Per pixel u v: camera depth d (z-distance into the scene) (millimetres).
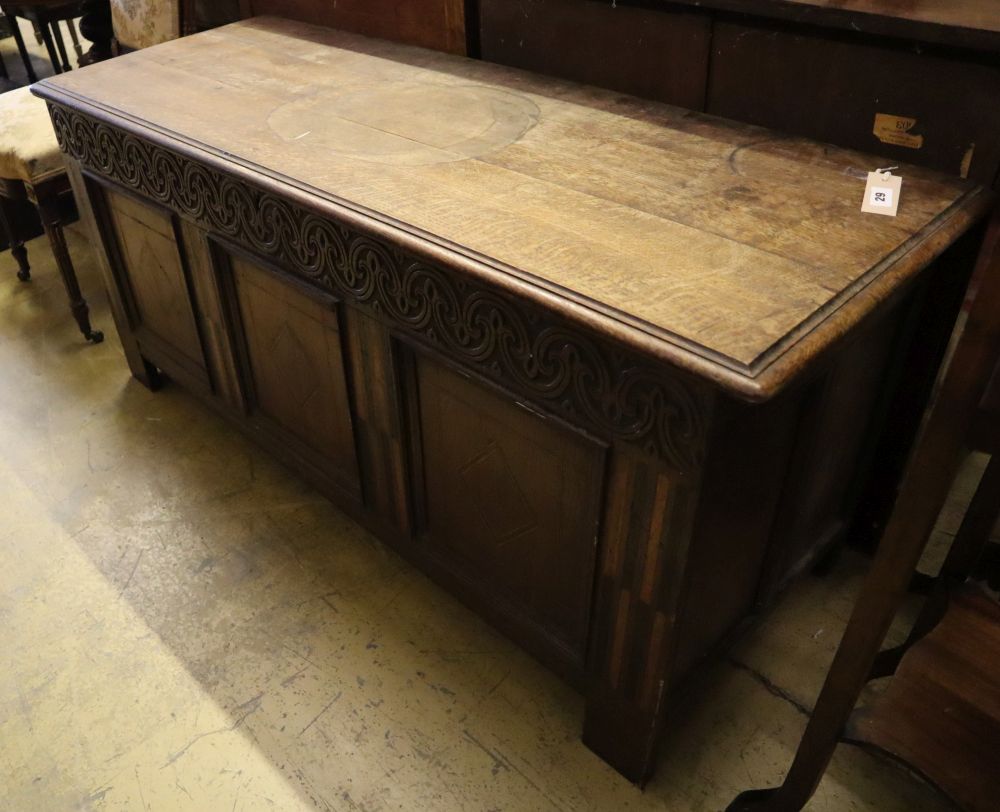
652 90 1557
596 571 1212
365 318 1380
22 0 3469
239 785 1354
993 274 714
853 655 1011
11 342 2512
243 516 1877
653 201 1209
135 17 2467
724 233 1121
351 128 1518
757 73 1396
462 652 1566
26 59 3861
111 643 1594
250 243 1543
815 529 1517
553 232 1139
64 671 1543
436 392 1340
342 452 1661
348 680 1518
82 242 3006
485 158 1364
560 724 1441
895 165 1284
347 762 1384
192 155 1483
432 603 1663
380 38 2002
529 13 1672
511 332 1120
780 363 888
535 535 1307
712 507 1067
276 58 1916
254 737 1425
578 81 1665
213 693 1499
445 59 1834
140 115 1650
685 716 1445
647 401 997
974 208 1184
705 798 1326
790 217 1155
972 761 1043
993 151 1215
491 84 1674
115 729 1443
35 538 1830
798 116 1388
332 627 1616
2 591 1706
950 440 807
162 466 2027
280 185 1334
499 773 1364
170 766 1384
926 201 1188
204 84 1790
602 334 961
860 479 1561
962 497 1823
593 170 1307
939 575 1411
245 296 1679
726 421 979
